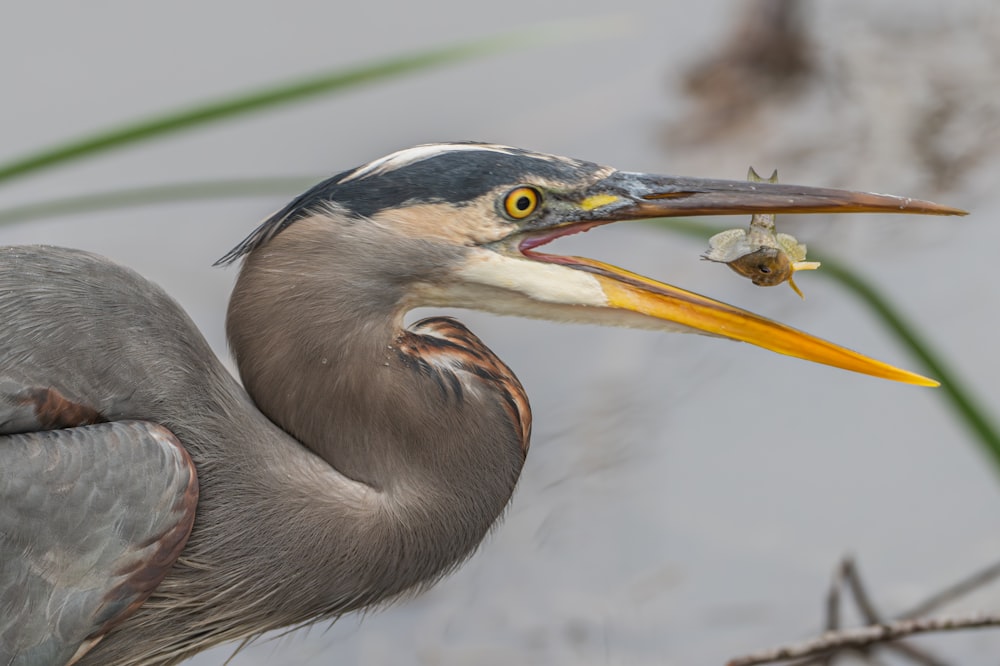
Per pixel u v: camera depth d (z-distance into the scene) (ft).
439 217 21.12
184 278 39.70
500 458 22.25
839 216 41.27
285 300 20.99
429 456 21.52
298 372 21.13
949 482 32.48
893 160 43.21
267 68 49.78
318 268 20.89
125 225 42.22
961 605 28.66
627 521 31.58
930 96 46.29
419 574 21.89
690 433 34.12
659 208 21.66
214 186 27.73
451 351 22.47
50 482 19.39
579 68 49.83
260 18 52.95
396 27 52.08
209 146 46.34
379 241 20.90
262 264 21.15
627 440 33.99
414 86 49.11
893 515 31.53
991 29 48.70
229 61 50.29
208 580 21.08
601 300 22.00
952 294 37.29
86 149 24.34
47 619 19.51
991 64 46.37
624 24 51.47
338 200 20.94
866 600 26.99
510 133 46.78
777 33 48.19
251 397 21.81
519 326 38.29
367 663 28.22
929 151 43.70
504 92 48.88
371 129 47.14
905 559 30.19
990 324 35.86
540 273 21.71
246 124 47.24
